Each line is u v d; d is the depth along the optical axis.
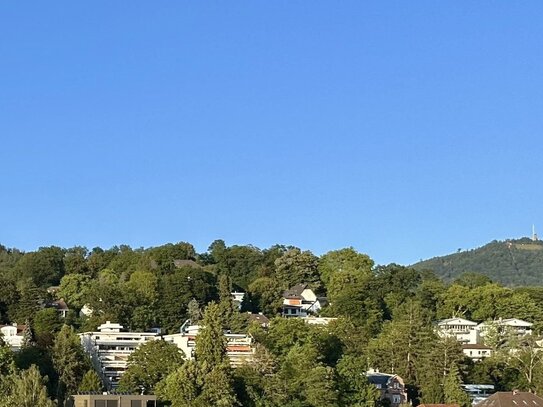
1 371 182.88
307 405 188.38
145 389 199.38
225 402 178.88
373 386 199.50
